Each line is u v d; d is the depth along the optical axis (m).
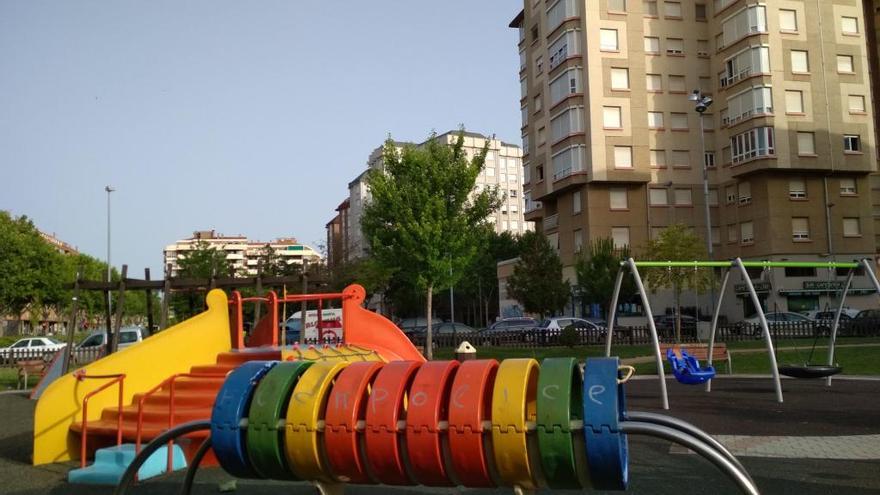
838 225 43.22
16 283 47.03
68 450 8.77
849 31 44.03
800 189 43.19
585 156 44.72
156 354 9.87
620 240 44.62
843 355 20.66
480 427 4.03
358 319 12.52
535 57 50.84
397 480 4.32
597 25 45.00
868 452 7.96
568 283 42.25
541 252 42.53
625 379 4.34
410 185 25.89
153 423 8.52
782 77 42.72
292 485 7.10
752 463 7.55
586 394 3.90
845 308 37.56
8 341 43.72
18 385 20.58
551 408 3.91
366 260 46.34
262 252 56.12
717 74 46.28
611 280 38.31
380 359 11.08
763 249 43.00
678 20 46.88
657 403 12.61
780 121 42.34
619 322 44.00
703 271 33.38
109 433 8.48
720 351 16.34
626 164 44.53
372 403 4.26
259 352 10.29
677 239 33.81
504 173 99.62
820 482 6.68
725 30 45.28
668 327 33.47
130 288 13.11
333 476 4.43
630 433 3.91
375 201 26.77
